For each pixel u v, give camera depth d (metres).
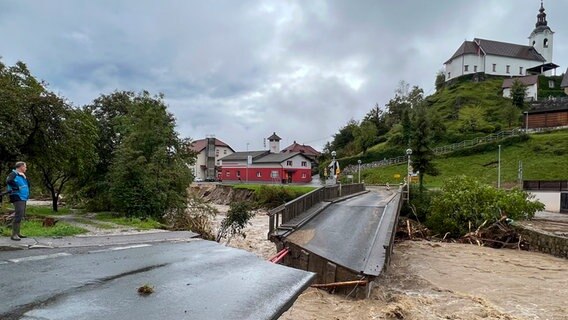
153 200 19.56
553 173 53.28
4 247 9.18
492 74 108.81
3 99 15.73
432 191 34.94
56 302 5.06
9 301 5.09
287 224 16.17
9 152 16.33
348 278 11.56
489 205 26.28
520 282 14.32
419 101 101.62
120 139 24.41
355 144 88.38
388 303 11.02
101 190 23.44
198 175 91.50
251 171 77.50
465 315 10.34
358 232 15.83
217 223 25.33
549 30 114.94
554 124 69.25
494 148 65.81
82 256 8.30
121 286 5.87
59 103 17.64
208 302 5.09
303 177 74.56
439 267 16.94
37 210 23.72
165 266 7.39
